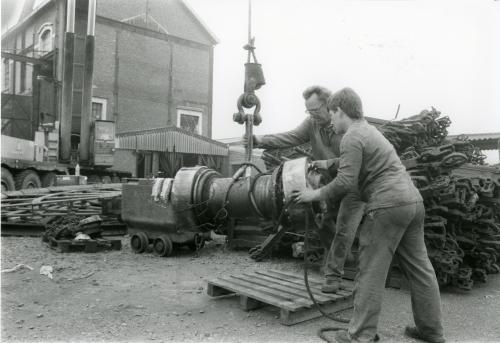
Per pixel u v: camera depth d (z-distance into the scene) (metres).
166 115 26.77
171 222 5.94
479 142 11.40
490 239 5.13
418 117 5.70
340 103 3.12
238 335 3.16
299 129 4.41
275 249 6.26
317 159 4.40
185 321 3.45
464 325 3.52
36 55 25.11
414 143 5.40
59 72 21.44
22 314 3.52
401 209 2.85
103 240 6.61
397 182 2.91
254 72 4.07
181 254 6.37
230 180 4.37
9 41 28.78
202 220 4.73
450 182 4.54
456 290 4.72
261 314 3.65
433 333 3.07
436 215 4.62
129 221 6.44
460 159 4.32
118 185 10.16
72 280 4.64
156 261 5.81
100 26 24.14
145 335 3.13
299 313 3.47
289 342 3.04
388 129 5.39
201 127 28.25
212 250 6.79
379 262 2.89
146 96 25.95
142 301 3.95
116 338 3.06
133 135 22.16
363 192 3.07
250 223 6.66
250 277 4.24
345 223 3.82
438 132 5.74
